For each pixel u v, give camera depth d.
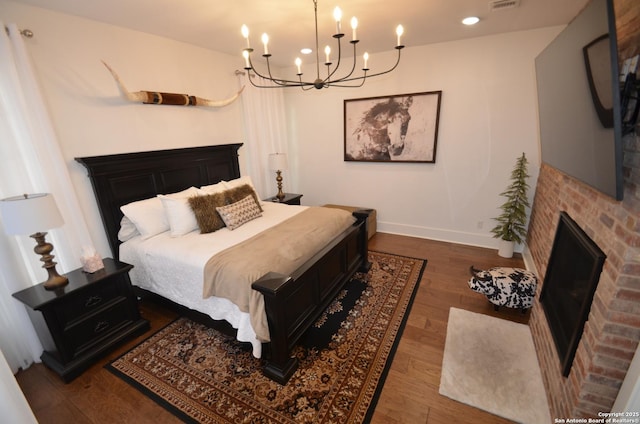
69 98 2.34
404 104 3.82
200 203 2.73
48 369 2.08
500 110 3.37
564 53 1.54
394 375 1.91
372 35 3.08
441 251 3.75
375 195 4.43
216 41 3.13
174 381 1.94
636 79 1.07
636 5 1.08
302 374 1.94
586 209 1.54
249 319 1.87
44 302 1.81
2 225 1.94
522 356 2.03
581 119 1.35
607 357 1.19
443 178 3.88
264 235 2.53
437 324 2.38
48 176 2.15
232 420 1.65
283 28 2.76
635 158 1.07
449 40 3.37
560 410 1.49
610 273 1.18
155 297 2.68
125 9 2.25
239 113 3.97
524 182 3.27
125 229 2.67
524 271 2.54
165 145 3.09
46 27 2.18
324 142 4.59
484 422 1.60
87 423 1.68
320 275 2.33
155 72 2.92
